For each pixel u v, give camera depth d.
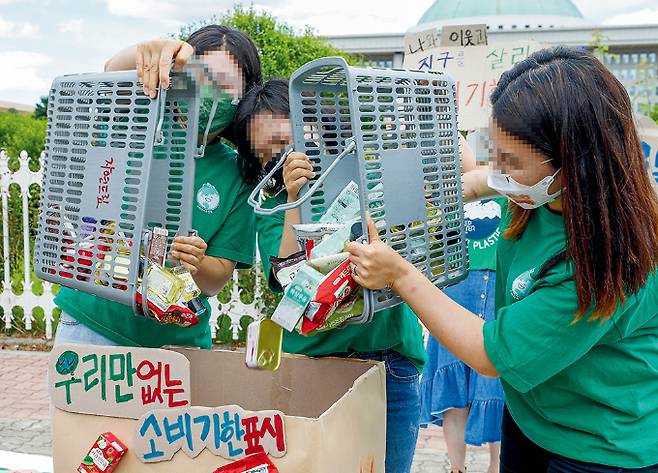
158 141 1.86
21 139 9.70
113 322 2.26
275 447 1.58
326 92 2.03
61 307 2.34
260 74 2.23
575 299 1.57
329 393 1.99
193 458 1.65
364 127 1.75
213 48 2.08
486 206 3.36
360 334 2.12
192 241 1.96
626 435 1.69
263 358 1.71
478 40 3.71
